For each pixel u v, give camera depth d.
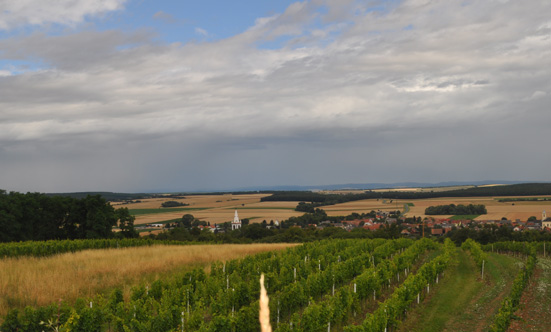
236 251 48.16
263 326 1.70
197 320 19.94
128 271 33.00
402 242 62.97
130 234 73.06
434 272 33.91
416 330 23.75
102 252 43.19
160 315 19.58
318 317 20.56
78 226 70.75
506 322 22.11
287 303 23.83
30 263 34.91
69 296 25.36
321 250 49.69
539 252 60.59
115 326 19.55
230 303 24.36
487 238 92.31
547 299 30.48
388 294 31.72
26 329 18.45
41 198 67.12
